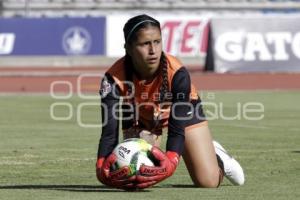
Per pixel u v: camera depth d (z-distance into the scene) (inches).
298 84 3223.4
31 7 4864.7
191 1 5093.5
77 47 3917.3
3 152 1331.2
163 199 808.3
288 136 1599.4
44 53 3890.3
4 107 2333.9
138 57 850.8
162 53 875.4
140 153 818.2
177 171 1085.1
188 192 864.9
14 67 4037.9
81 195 840.3
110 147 845.2
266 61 3503.9
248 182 960.9
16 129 1750.7
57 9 4911.4
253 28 3508.9
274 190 888.3
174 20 3907.5
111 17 3944.4
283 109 2269.9
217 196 837.2
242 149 1366.9
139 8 5022.1
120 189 874.1
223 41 3499.0
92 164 1173.7
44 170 1107.3
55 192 871.1
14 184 963.3
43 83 3255.4
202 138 889.5
